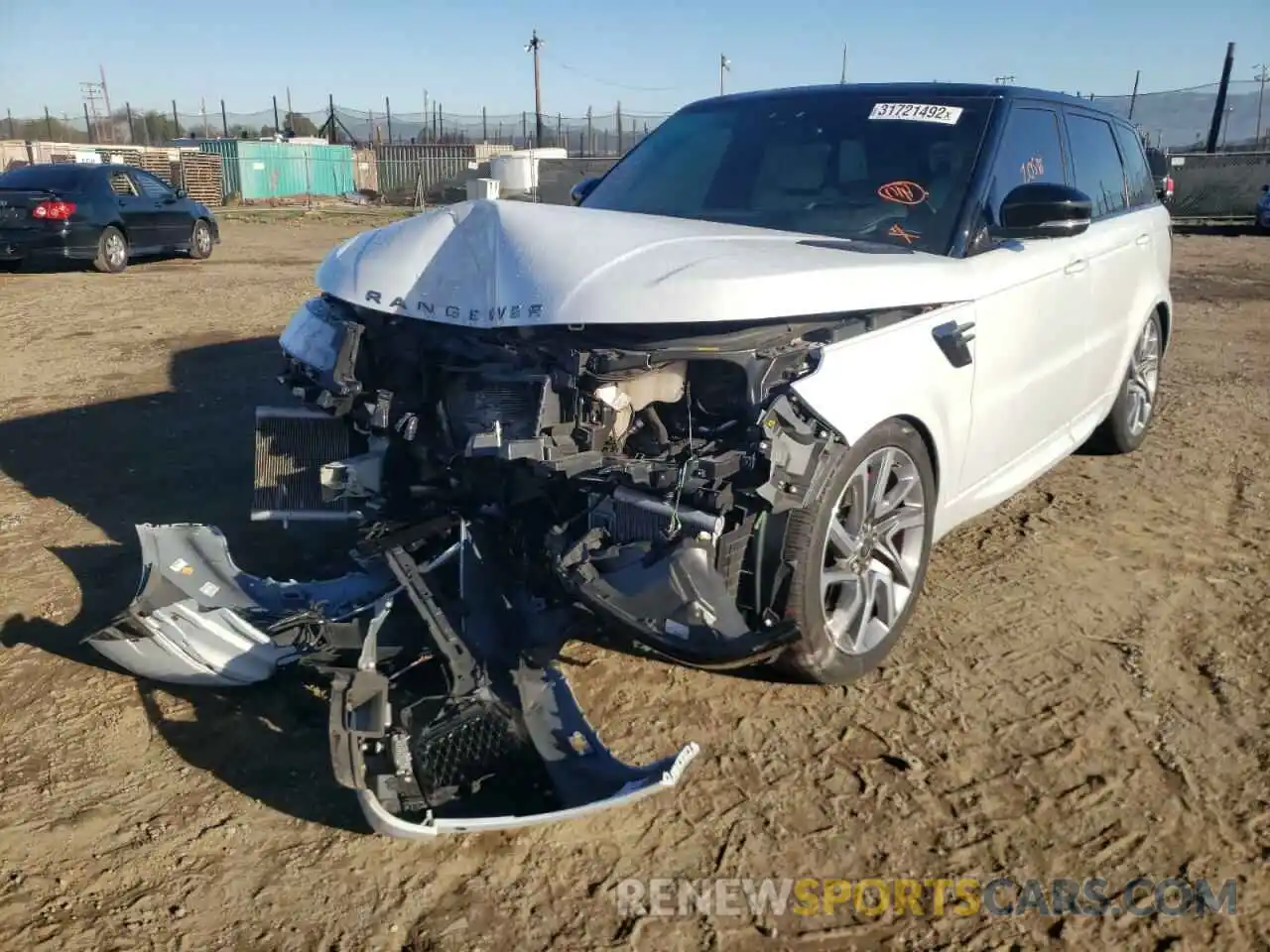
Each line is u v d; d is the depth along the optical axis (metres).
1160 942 2.46
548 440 2.98
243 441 6.08
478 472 3.23
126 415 6.62
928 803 2.93
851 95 4.64
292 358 3.71
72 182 14.23
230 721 3.29
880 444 3.36
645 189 4.66
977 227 3.98
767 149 4.52
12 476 5.47
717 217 4.33
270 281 13.38
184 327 9.71
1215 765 3.10
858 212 4.11
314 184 41.91
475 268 3.25
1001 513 5.09
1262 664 3.67
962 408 3.77
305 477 3.67
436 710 2.91
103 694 3.43
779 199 4.30
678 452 3.10
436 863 2.70
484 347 3.22
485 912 2.53
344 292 3.47
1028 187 3.93
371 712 2.62
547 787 2.87
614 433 3.09
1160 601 4.15
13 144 32.50
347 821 2.85
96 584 4.20
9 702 3.38
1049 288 4.31
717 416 3.21
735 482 2.96
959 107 4.38
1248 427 6.58
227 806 2.90
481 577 3.14
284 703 3.38
